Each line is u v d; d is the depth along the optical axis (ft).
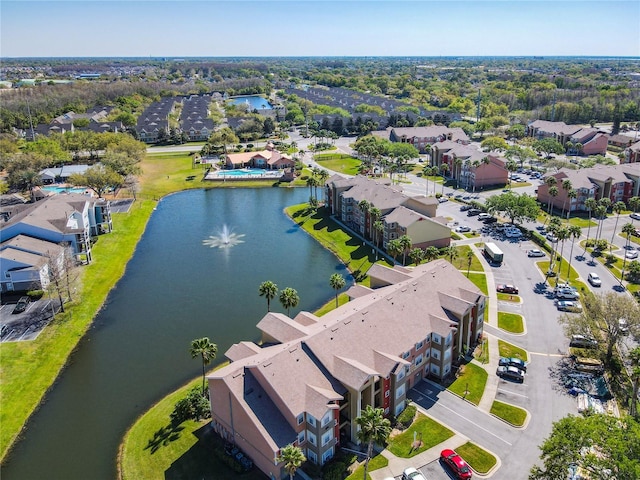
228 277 428.56
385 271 328.90
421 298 289.94
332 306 369.09
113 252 476.54
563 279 388.78
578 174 567.59
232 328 347.36
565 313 339.16
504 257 434.30
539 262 422.41
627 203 565.12
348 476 214.28
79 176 619.67
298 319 290.15
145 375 299.58
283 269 442.50
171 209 630.74
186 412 255.29
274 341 267.39
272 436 211.00
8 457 240.32
